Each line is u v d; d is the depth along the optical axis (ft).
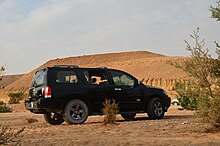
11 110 98.17
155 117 50.19
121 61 469.16
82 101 45.50
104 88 47.14
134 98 49.16
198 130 33.60
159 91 51.08
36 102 44.68
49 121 48.08
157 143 27.25
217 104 31.45
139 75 353.92
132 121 46.80
